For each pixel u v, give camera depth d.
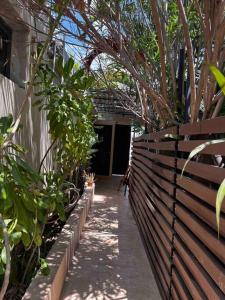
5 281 1.46
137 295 3.09
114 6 3.44
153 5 2.82
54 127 3.88
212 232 1.74
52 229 4.18
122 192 9.39
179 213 2.46
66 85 4.01
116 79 5.95
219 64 2.70
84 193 6.35
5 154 2.01
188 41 2.79
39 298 2.19
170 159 2.88
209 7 2.56
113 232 5.12
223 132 1.70
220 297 1.54
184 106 3.46
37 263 2.77
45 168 4.74
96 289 3.14
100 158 13.48
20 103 3.62
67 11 2.58
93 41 3.00
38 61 2.35
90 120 5.77
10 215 1.88
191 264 2.08
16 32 4.18
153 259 3.58
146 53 3.90
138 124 7.48
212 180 1.77
